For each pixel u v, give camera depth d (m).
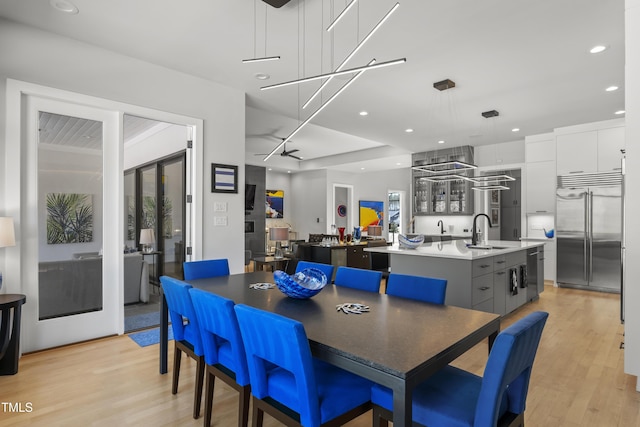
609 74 3.95
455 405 1.42
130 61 3.56
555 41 3.23
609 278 5.67
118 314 3.57
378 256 7.17
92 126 3.43
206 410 1.98
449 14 2.81
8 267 2.92
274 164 10.27
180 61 3.67
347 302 2.14
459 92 4.51
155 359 2.99
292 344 1.38
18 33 2.96
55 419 2.09
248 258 7.88
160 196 5.59
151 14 2.85
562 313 4.50
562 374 2.75
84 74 3.29
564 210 6.11
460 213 7.93
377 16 2.85
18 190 2.96
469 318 1.80
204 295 1.90
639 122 2.39
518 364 1.33
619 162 5.59
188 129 4.09
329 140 8.14
